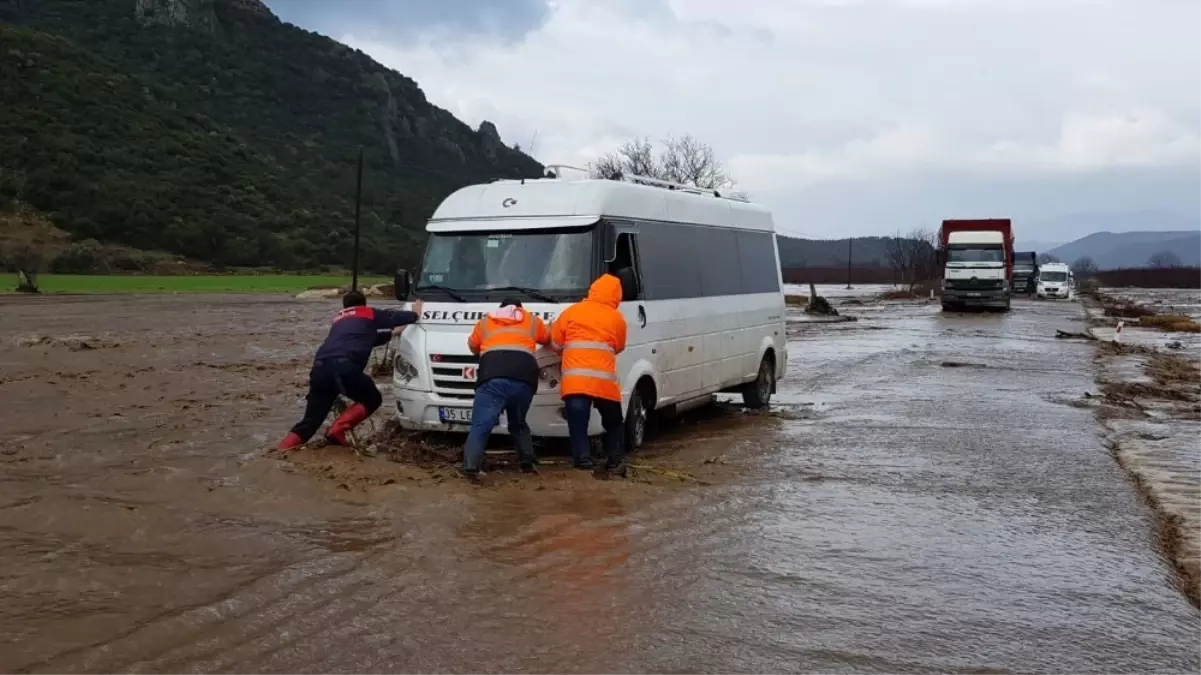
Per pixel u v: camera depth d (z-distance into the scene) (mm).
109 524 7648
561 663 5223
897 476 10094
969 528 8164
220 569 6633
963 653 5527
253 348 23094
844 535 7863
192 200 80875
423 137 114312
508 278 10273
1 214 70062
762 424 13383
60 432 11773
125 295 48719
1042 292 65062
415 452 10117
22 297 44312
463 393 9977
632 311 10758
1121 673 5336
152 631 5512
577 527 7832
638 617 5934
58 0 112750
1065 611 6270
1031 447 11797
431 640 5492
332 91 113938
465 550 7164
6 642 5309
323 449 10250
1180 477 10328
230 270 74062
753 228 14688
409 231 86688
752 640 5621
